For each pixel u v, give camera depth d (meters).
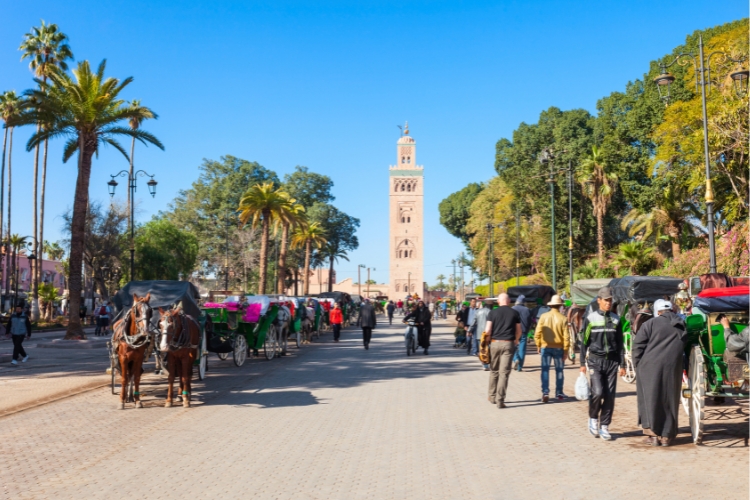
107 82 29.52
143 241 64.44
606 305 9.41
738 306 9.65
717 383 8.90
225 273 77.50
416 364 20.11
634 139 48.72
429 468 7.58
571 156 55.56
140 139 31.14
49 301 52.75
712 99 31.67
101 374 17.62
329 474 7.32
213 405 12.20
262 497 6.48
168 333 11.42
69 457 8.17
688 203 39.75
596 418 9.30
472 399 12.95
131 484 6.95
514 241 65.50
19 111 29.66
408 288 121.25
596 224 58.47
